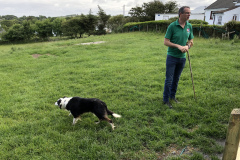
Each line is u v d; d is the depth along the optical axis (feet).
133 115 13.17
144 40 55.16
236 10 78.54
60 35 158.61
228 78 19.19
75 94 17.56
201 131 11.05
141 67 25.43
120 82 20.29
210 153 9.46
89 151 9.73
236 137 6.53
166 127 11.55
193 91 16.80
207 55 30.76
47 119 13.10
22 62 31.89
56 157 9.43
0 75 24.61
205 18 105.09
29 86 20.16
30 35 153.48
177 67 14.17
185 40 13.29
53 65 29.50
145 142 10.56
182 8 12.43
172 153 9.64
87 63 29.22
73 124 12.51
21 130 11.81
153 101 15.34
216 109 13.32
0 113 14.19
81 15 133.28
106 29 144.97
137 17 139.13
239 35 50.55
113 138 10.71
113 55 34.40
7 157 9.61
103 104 11.77
